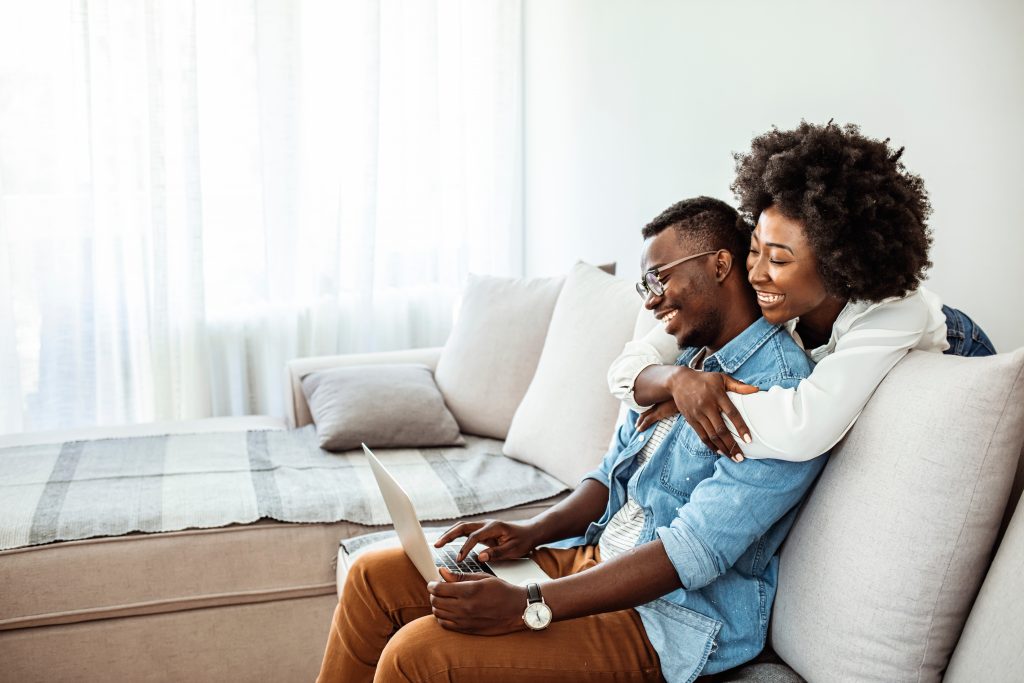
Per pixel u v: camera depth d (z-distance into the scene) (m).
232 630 2.13
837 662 1.34
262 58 3.40
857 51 2.19
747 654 1.45
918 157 2.04
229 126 3.40
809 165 1.35
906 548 1.29
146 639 2.09
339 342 3.72
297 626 2.17
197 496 2.23
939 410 1.29
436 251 3.80
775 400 1.37
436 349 3.15
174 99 3.30
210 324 3.47
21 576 2.00
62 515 2.11
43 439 2.68
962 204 1.95
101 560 2.05
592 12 3.29
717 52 2.67
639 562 1.40
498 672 1.39
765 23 2.47
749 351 1.49
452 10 3.71
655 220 1.57
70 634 2.04
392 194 3.71
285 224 3.50
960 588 1.28
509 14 3.75
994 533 1.29
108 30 3.15
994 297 1.90
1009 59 1.83
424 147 3.71
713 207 1.55
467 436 2.78
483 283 2.93
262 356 3.56
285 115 3.45
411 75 3.67
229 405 3.54
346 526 2.20
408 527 1.47
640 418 1.61
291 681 2.19
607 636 1.45
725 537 1.38
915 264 1.34
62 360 3.28
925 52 2.01
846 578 1.35
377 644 1.62
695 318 1.53
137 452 2.55
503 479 2.38
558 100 3.56
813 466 1.40
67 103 3.16
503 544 1.68
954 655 1.27
